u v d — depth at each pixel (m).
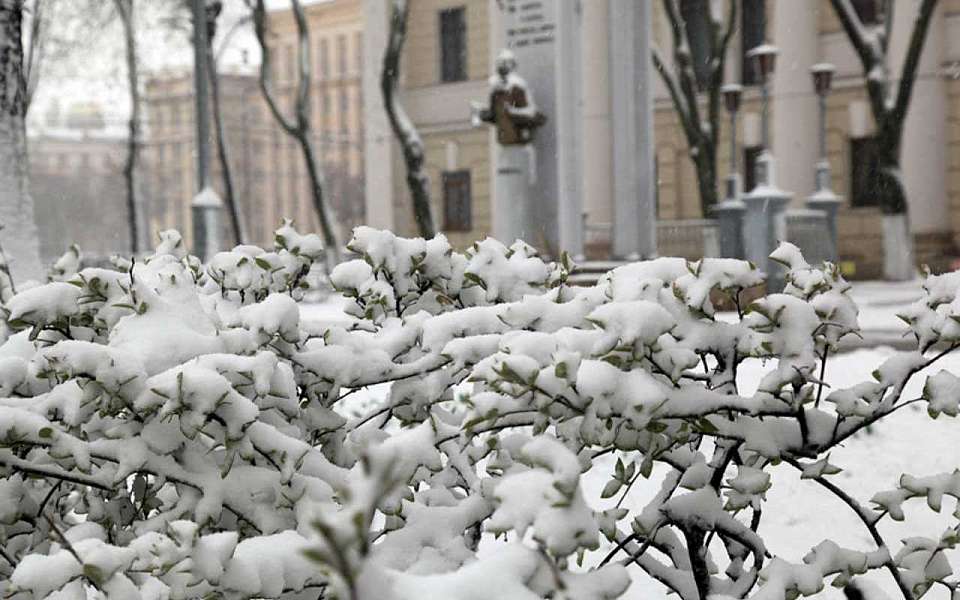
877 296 20.73
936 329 2.53
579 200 17.69
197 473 2.42
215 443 2.35
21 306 2.74
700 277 2.44
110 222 102.06
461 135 35.22
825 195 24.20
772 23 30.53
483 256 3.18
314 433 2.90
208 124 20.45
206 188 20.22
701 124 28.91
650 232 21.09
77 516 3.95
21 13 10.14
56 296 2.77
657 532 2.72
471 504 2.44
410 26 36.09
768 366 9.09
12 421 2.35
